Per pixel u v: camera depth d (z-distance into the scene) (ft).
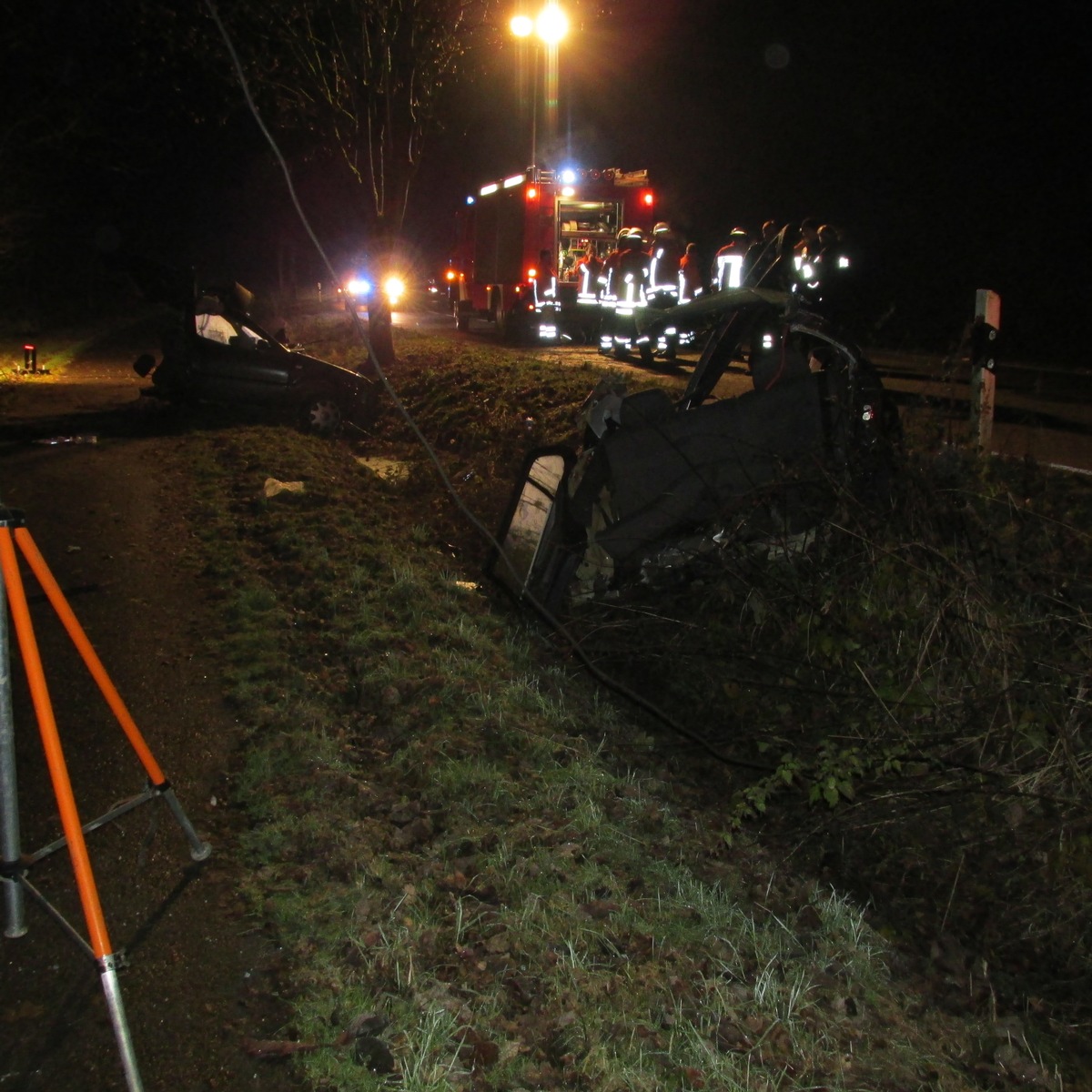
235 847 14.44
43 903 11.62
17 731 17.31
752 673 19.72
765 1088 10.71
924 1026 12.62
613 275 66.03
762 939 13.17
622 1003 11.64
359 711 18.31
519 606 22.76
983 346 26.07
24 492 32.55
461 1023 11.16
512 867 13.80
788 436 21.31
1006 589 19.35
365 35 51.83
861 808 16.61
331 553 25.67
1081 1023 13.35
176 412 46.14
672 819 15.81
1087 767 16.12
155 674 19.53
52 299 105.81
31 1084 10.59
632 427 21.17
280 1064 10.86
